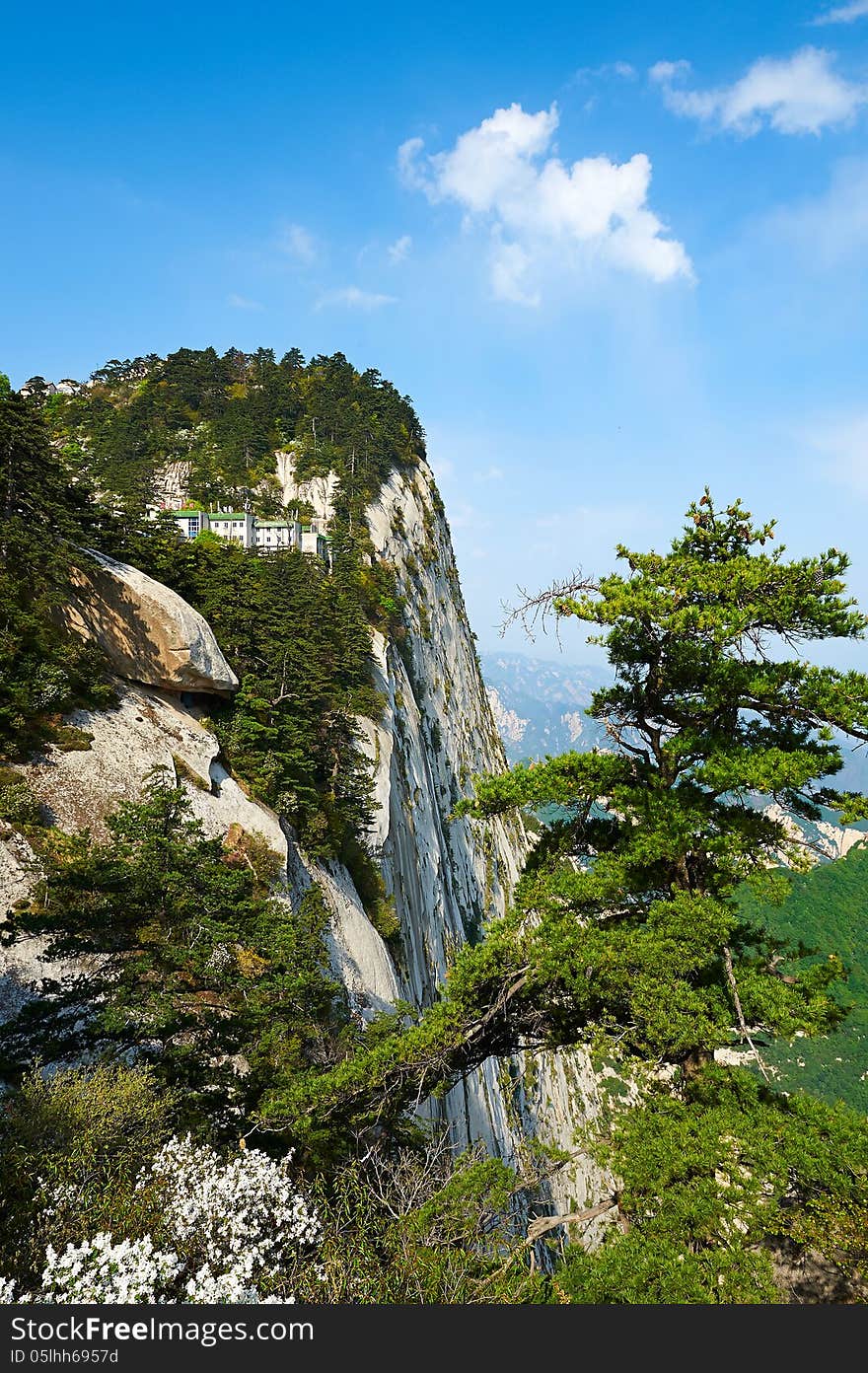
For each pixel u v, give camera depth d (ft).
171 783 93.81
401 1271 32.24
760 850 42.98
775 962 44.32
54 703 89.66
